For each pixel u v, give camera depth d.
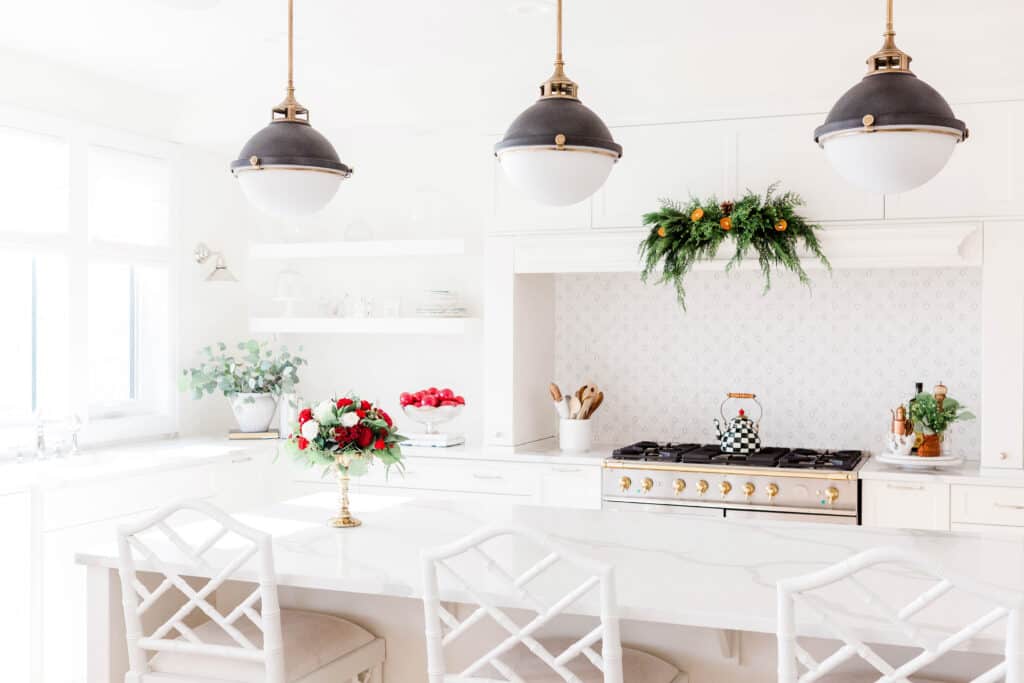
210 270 5.52
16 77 4.40
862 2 3.83
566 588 2.33
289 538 2.88
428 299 5.27
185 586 2.49
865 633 1.99
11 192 4.43
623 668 2.42
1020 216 4.08
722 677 2.54
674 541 2.80
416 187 5.36
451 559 2.61
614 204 4.67
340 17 3.98
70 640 4.10
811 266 4.40
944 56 4.11
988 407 4.12
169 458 4.63
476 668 2.22
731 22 4.09
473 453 4.85
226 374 5.33
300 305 5.78
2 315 4.47
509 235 4.85
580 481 4.64
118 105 4.94
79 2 3.78
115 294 5.11
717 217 4.38
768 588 2.30
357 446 3.04
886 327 4.79
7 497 3.83
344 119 5.02
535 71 4.70
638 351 5.21
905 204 4.23
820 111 4.34
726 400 5.05
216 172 5.61
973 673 2.28
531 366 5.07
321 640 2.68
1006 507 3.98
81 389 4.75
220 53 4.47
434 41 4.34
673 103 4.53
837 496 4.17
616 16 3.99
